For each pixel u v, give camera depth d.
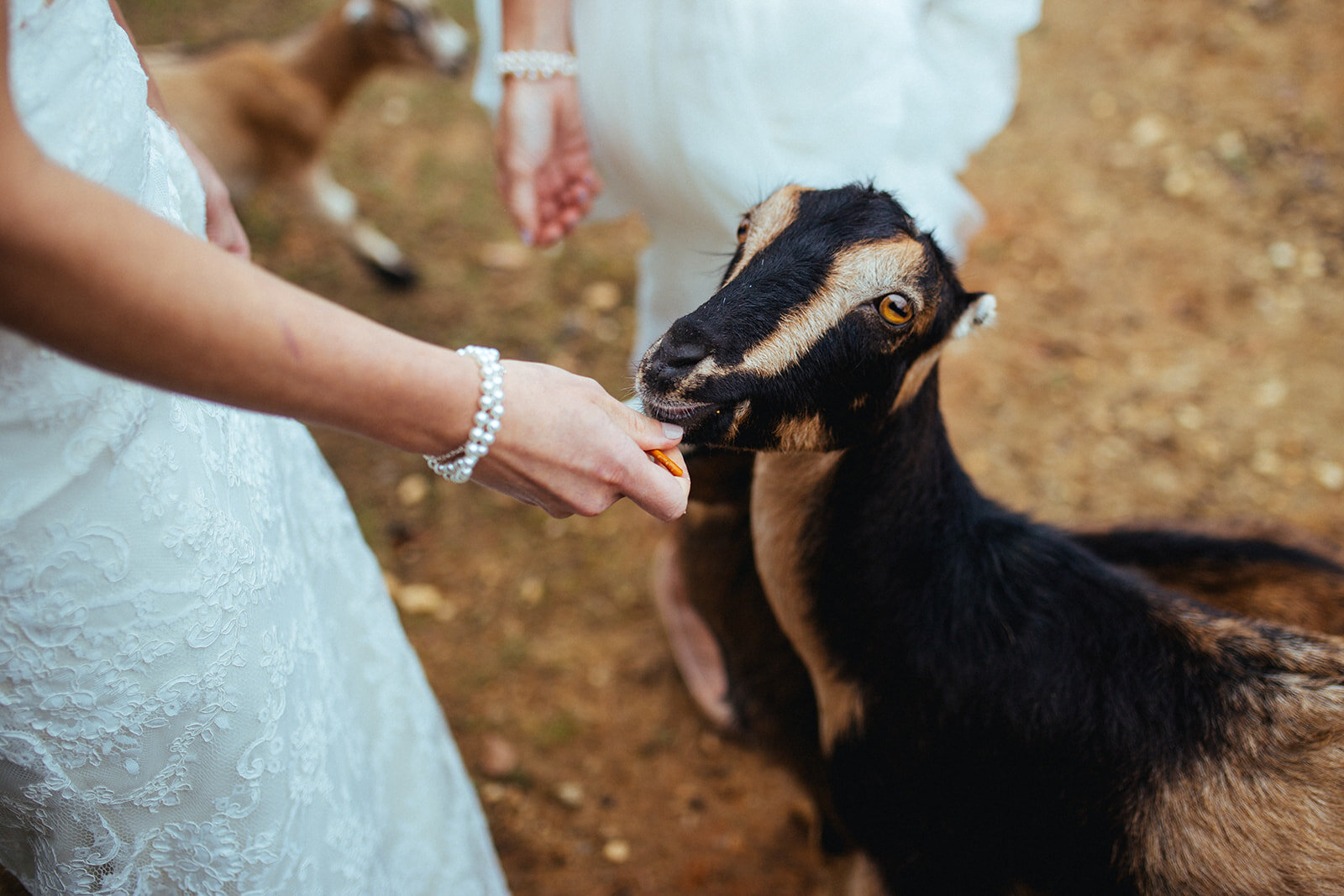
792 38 2.17
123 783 1.39
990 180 5.09
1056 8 6.06
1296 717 1.76
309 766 1.65
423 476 4.07
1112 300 4.55
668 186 2.50
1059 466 3.95
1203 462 3.95
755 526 2.17
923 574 1.98
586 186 2.66
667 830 3.12
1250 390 4.18
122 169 1.27
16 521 1.17
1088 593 1.95
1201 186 5.00
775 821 3.14
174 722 1.39
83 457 1.21
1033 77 5.64
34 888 1.59
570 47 2.46
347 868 1.79
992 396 4.19
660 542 3.60
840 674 2.10
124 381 1.24
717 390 1.67
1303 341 4.35
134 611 1.30
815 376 1.75
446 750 2.26
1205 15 5.85
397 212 5.20
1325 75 5.45
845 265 1.75
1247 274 4.62
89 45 1.20
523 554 3.80
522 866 3.04
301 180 4.84
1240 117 5.30
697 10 2.18
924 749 1.99
